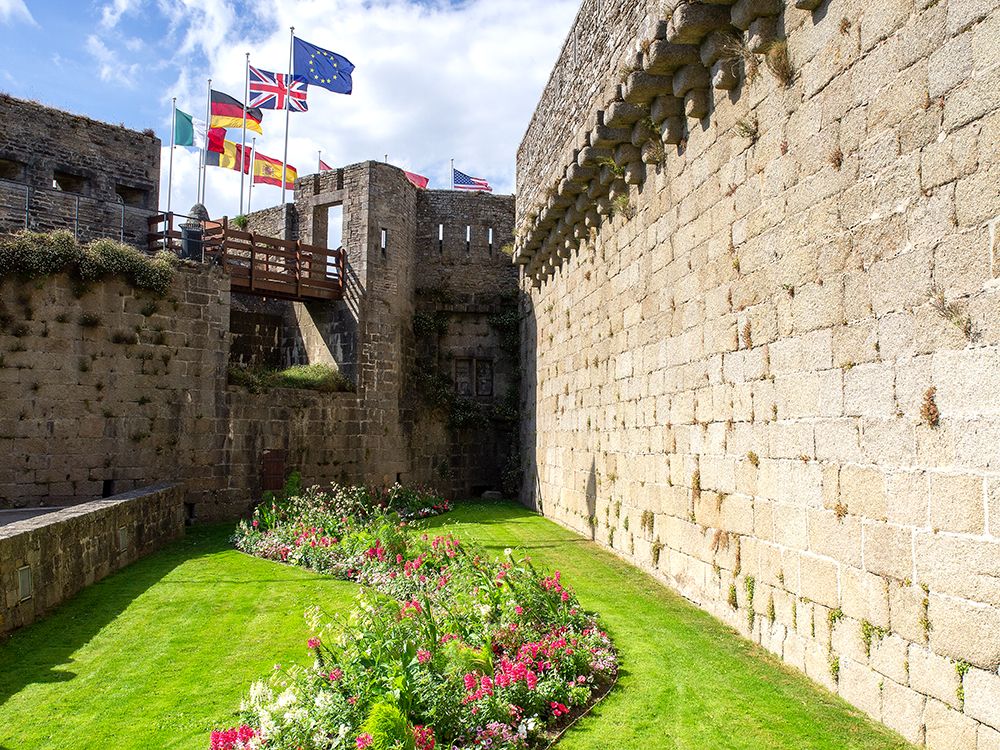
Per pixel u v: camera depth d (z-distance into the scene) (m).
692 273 9.34
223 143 29.61
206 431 18.72
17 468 16.11
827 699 6.06
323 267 23.55
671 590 10.01
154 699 6.34
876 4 5.75
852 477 5.97
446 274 27.39
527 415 23.77
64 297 16.81
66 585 9.90
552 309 19.08
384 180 24.30
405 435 24.23
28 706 6.20
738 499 8.02
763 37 7.28
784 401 7.05
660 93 9.61
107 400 17.23
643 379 11.38
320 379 21.73
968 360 4.81
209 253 21.17
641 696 6.36
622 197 12.03
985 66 4.73
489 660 6.24
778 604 7.16
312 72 27.55
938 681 4.98
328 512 14.93
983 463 4.66
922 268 5.22
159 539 14.80
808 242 6.64
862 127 5.90
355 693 5.31
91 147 22.06
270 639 8.12
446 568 9.94
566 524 17.22
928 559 5.10
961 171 4.90
